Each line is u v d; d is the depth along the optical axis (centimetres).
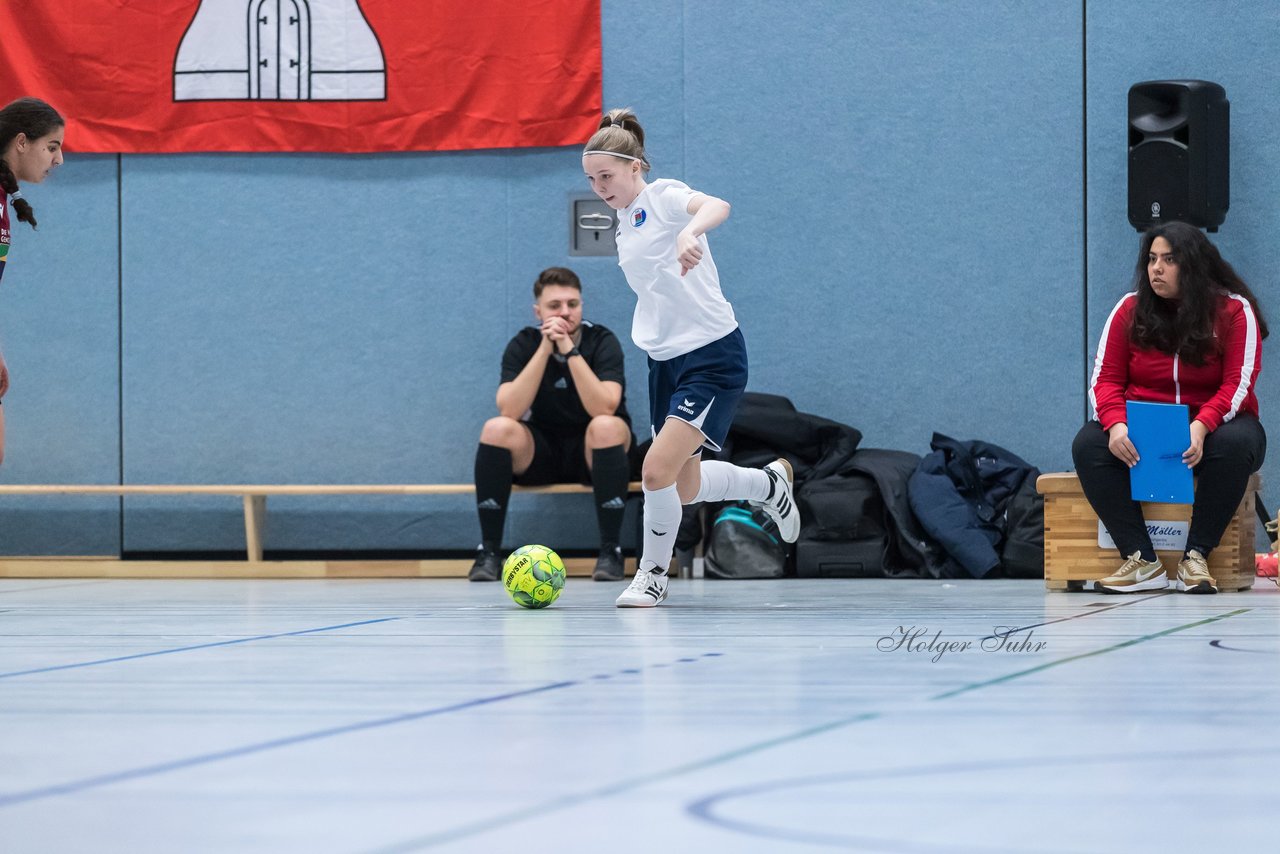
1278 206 1487
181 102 1574
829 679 557
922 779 351
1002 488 1382
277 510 1572
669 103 1550
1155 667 589
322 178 1573
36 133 1079
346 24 1561
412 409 1568
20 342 1591
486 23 1550
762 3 1543
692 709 475
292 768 372
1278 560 1167
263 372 1580
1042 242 1519
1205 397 1141
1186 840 285
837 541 1378
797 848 278
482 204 1561
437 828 299
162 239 1582
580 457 1460
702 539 1434
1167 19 1502
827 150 1538
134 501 1579
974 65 1525
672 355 1005
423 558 1562
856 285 1536
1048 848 277
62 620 920
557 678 569
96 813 317
